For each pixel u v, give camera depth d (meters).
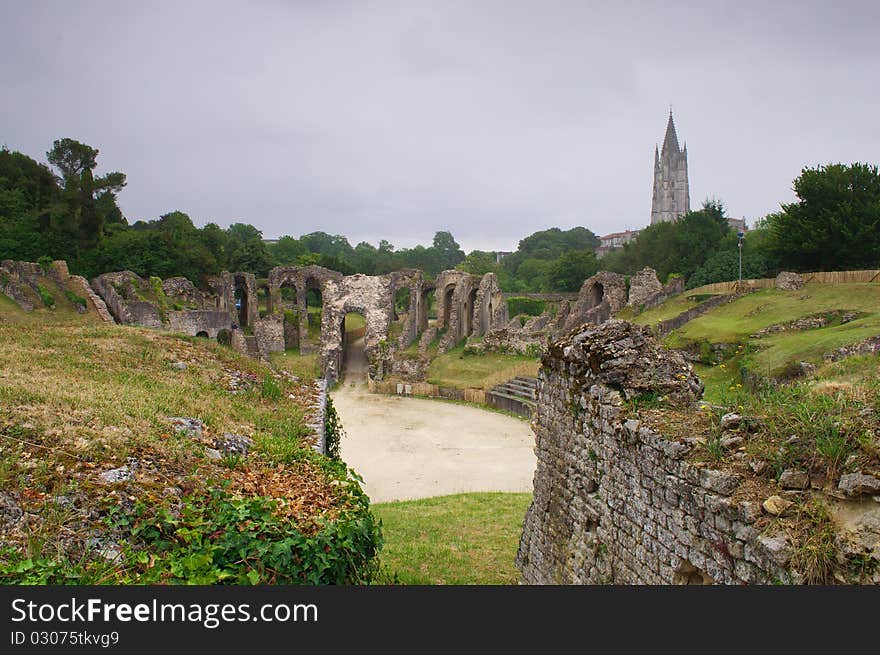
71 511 5.21
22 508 5.10
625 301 46.97
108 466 6.18
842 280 34.59
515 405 28.91
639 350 7.08
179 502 5.98
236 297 59.16
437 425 26.83
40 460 5.88
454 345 47.62
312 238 153.88
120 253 55.88
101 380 10.23
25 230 50.50
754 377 19.91
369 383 37.31
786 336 24.89
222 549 5.19
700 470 4.88
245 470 7.61
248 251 74.44
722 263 51.97
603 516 6.70
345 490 7.55
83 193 56.62
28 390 8.01
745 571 4.32
